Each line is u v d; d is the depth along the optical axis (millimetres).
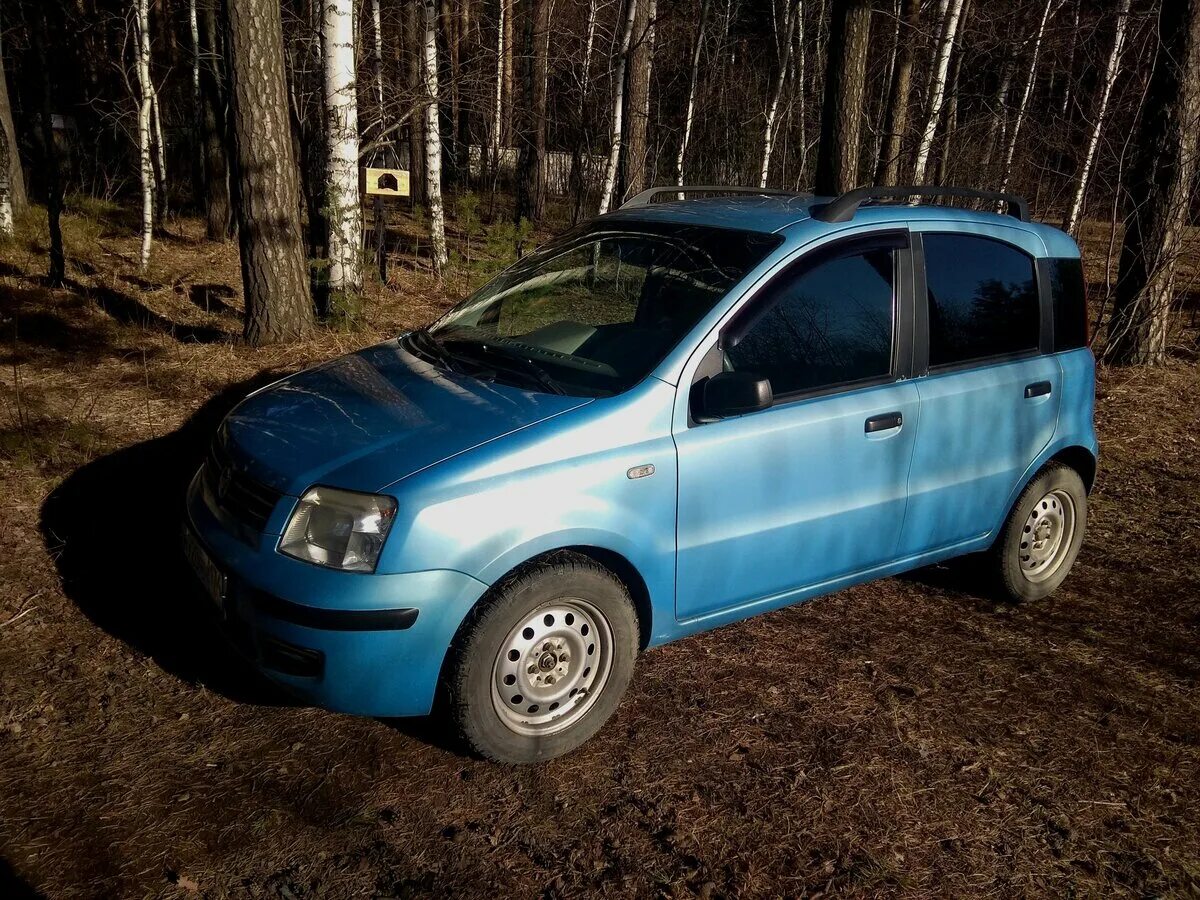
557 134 22891
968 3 15734
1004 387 4098
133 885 2568
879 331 3742
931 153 14906
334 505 2889
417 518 2826
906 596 4578
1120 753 3428
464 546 2859
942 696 3723
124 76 11227
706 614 3512
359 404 3357
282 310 7484
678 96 20688
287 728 3277
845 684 3766
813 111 20578
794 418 3477
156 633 3777
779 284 3512
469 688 2949
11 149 12227
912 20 13625
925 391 3836
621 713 3486
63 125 16484
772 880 2732
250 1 6793
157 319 8352
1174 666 4051
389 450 3012
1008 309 4211
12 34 16047
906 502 3885
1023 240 4332
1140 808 3137
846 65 9617
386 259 11102
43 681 3439
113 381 6531
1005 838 2961
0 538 4348
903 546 3986
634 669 3771
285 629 2863
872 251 3773
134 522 4629
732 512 3393
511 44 18828
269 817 2850
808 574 3723
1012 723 3572
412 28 13812
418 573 2824
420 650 2871
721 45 21062
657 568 3268
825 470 3584
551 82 20672
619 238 3973
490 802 2977
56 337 7438
